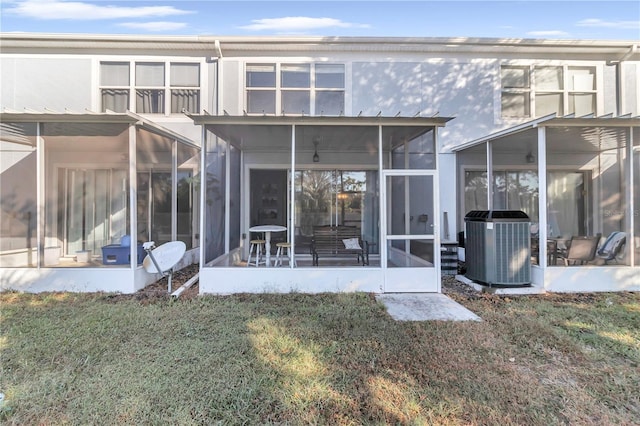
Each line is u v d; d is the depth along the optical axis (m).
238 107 7.96
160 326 3.84
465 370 2.89
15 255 6.20
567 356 3.18
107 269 5.39
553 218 8.19
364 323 3.99
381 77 8.09
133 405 2.36
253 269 5.43
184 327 3.81
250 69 8.07
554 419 2.27
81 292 5.32
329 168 7.41
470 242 6.14
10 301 4.84
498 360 3.09
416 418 2.26
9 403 2.39
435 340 3.51
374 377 2.76
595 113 8.12
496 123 8.13
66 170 7.11
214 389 2.56
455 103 8.11
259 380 2.69
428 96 8.10
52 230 6.77
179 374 2.78
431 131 5.65
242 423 2.21
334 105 8.08
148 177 7.09
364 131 5.86
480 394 2.54
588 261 6.13
